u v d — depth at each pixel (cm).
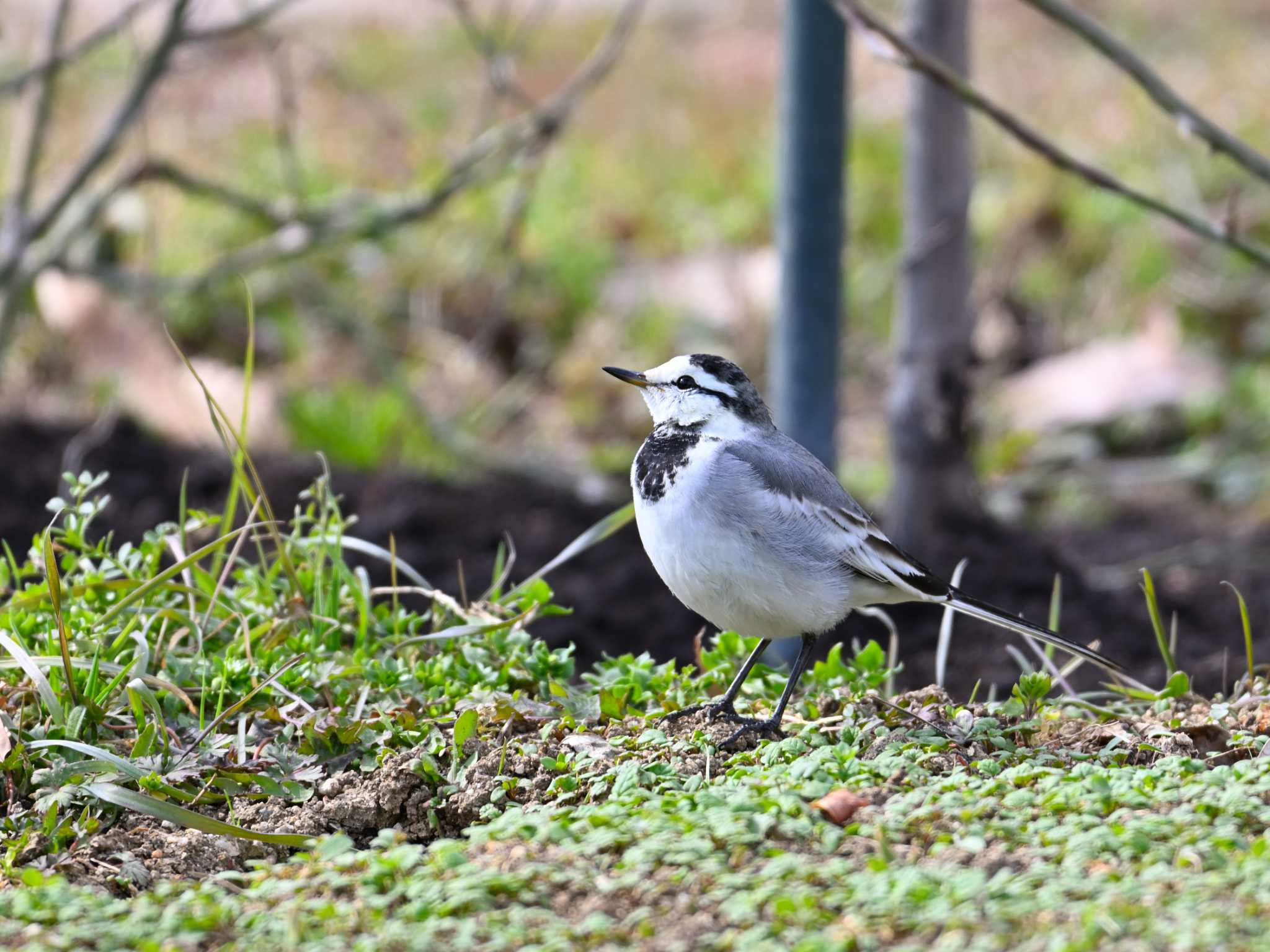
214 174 2252
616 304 2197
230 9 2578
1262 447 1869
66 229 1505
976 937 509
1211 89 2438
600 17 2958
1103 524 1684
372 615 877
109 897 596
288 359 2042
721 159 2455
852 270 2234
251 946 533
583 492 1681
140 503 1412
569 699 809
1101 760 715
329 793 718
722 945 519
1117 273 2158
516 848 603
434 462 1775
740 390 866
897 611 1242
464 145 2373
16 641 754
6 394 1738
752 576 812
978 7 2950
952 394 1266
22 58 1909
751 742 773
